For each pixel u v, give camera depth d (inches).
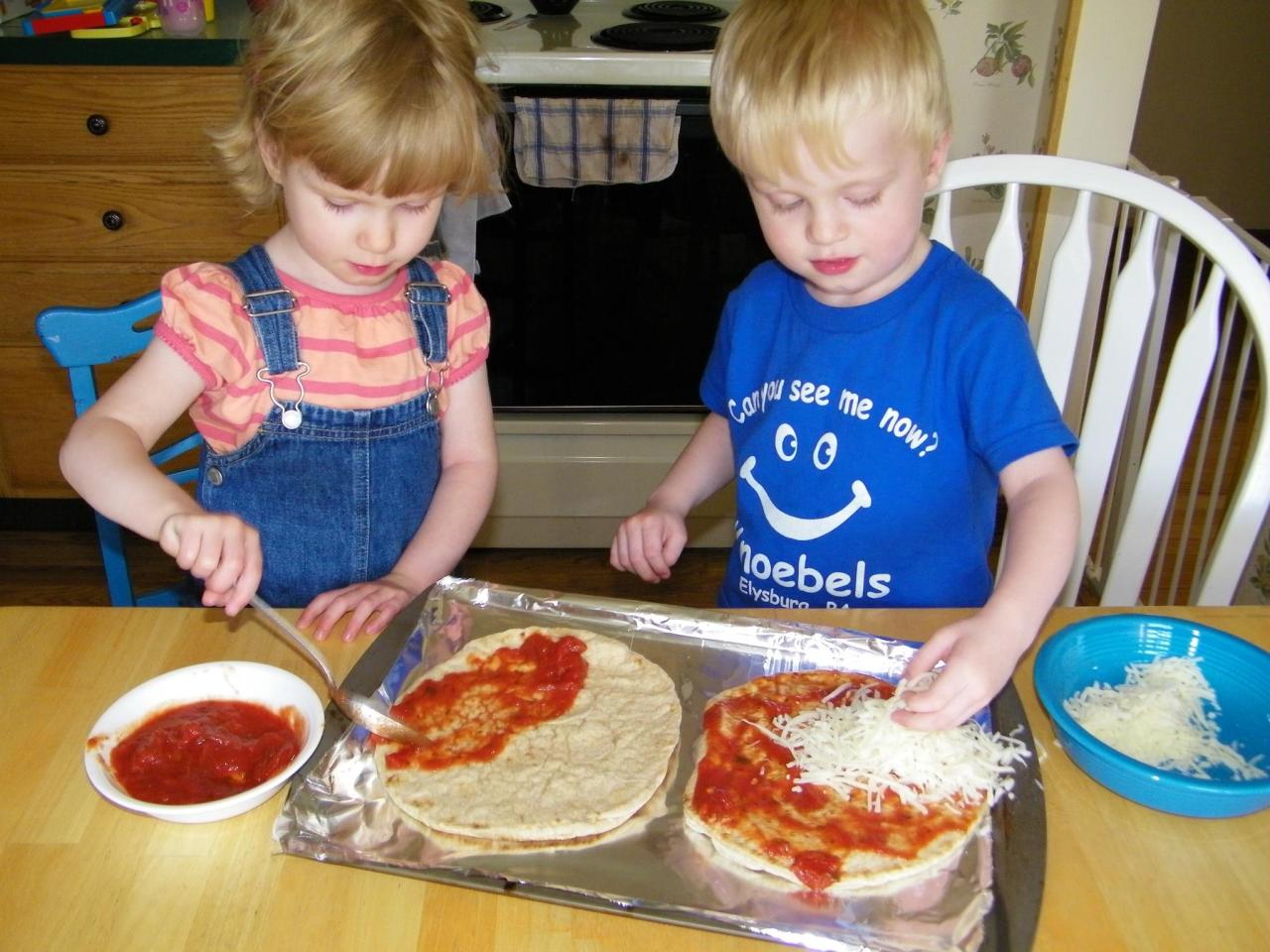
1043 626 38.1
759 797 31.0
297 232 41.0
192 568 33.9
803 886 28.2
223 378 44.0
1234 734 33.4
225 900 27.9
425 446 48.2
